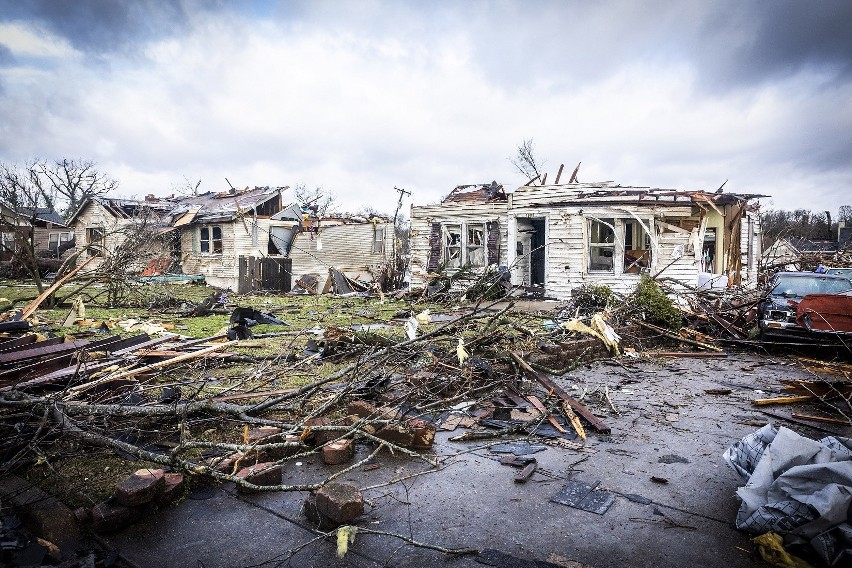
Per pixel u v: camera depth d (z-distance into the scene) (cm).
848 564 271
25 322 823
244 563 282
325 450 418
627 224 1872
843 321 903
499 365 700
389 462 429
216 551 293
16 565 265
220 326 1162
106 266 1446
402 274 2378
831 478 290
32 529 306
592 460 435
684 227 1708
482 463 427
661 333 1028
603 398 630
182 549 295
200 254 2688
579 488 379
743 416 563
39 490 347
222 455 416
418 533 315
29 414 414
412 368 655
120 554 288
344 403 547
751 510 307
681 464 427
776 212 6059
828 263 2261
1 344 647
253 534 311
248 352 827
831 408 594
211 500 353
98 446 422
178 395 517
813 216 6106
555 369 761
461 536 312
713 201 1616
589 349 853
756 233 2050
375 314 1390
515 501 359
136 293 1603
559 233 1694
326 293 2194
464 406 567
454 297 1579
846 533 272
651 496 367
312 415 425
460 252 1955
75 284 2181
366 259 2689
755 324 1152
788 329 948
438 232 1975
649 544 304
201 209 2667
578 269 1666
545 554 293
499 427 510
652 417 558
